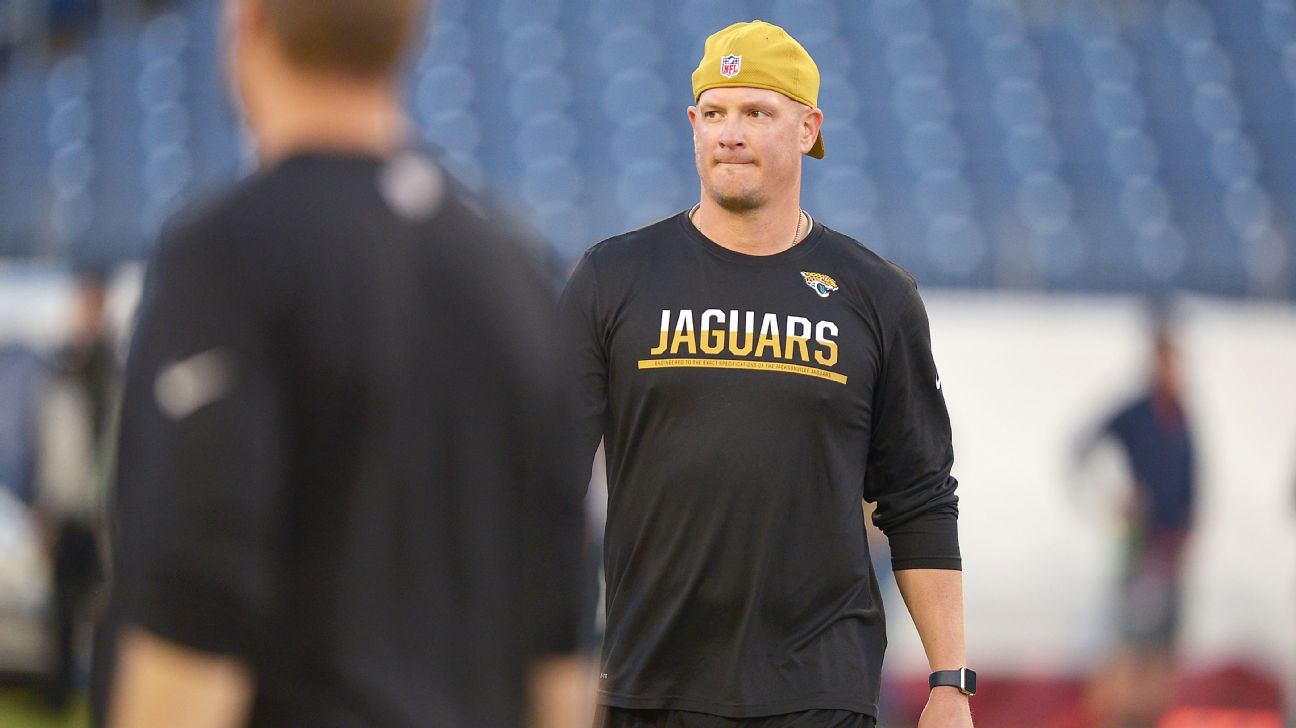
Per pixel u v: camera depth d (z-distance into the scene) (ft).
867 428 38.22
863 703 37.32
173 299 17.58
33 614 84.64
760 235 38.22
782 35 38.50
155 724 16.70
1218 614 93.97
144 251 138.62
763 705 36.70
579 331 38.24
